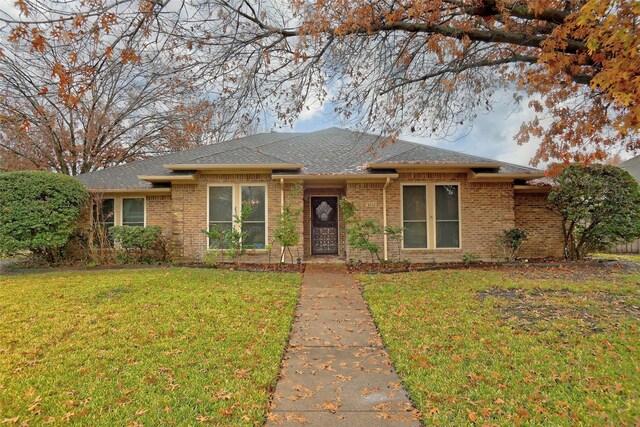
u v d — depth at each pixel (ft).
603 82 13.52
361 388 13.25
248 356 15.57
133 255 39.45
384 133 26.09
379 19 19.10
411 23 19.38
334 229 44.96
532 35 18.75
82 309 21.66
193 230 40.47
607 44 12.95
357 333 18.72
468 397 12.14
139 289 26.09
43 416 11.18
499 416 11.00
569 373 13.33
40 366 14.48
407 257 39.88
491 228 40.24
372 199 40.01
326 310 22.50
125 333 17.94
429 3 16.99
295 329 19.30
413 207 40.42
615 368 13.50
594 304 21.18
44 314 20.68
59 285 27.43
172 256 40.29
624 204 37.09
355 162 43.42
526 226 42.22
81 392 12.59
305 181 41.19
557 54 16.46
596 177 37.29
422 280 28.99
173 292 25.30
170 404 11.91
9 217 36.40
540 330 17.60
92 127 66.03
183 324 19.17
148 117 67.67
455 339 16.85
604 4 12.00
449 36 19.36
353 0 18.21
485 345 16.07
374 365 15.11
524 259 40.57
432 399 12.15
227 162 39.93
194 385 13.15
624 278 28.81
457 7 17.89
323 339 17.94
